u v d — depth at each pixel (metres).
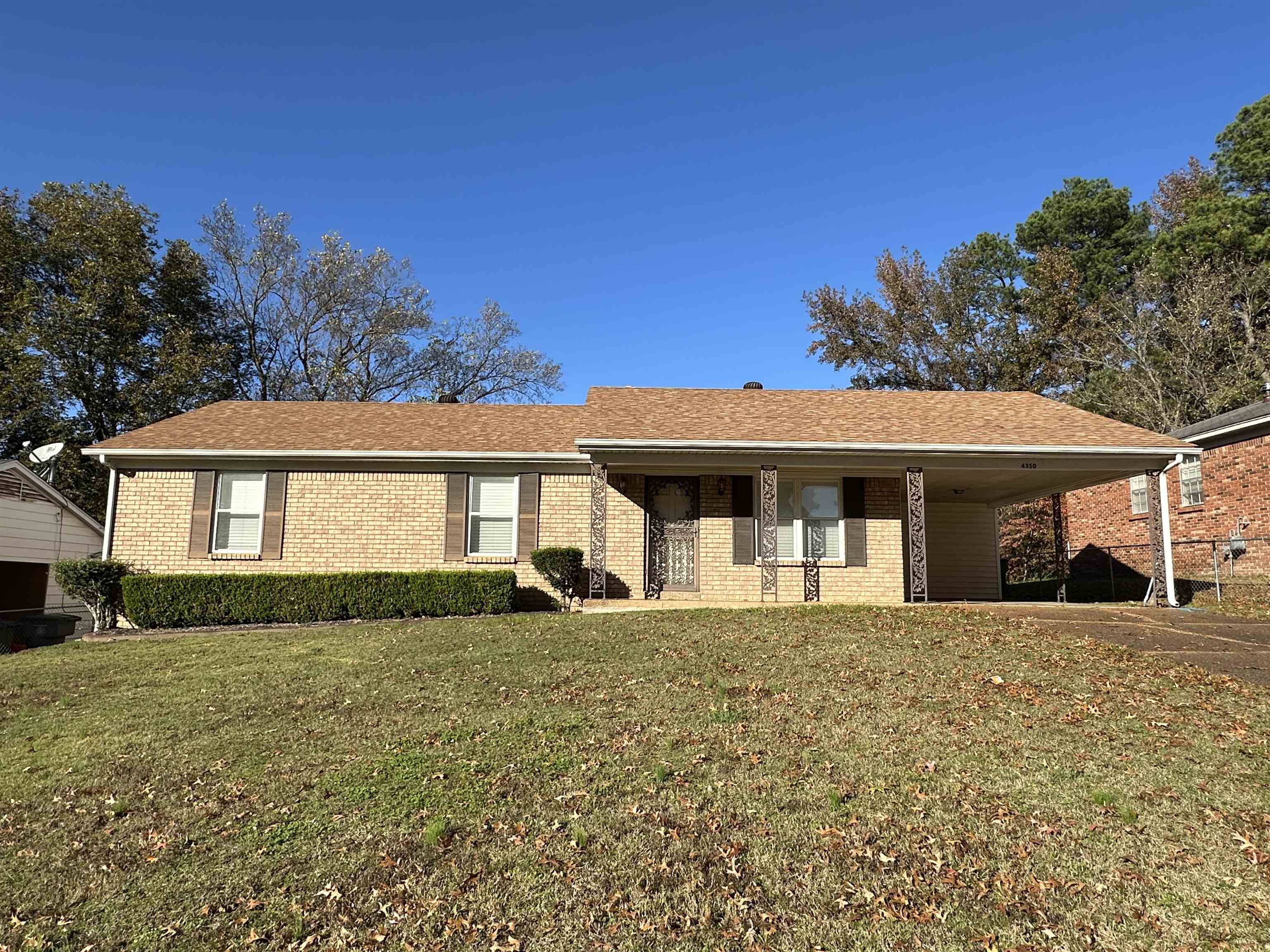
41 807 5.49
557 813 5.09
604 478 13.65
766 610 11.99
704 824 4.89
